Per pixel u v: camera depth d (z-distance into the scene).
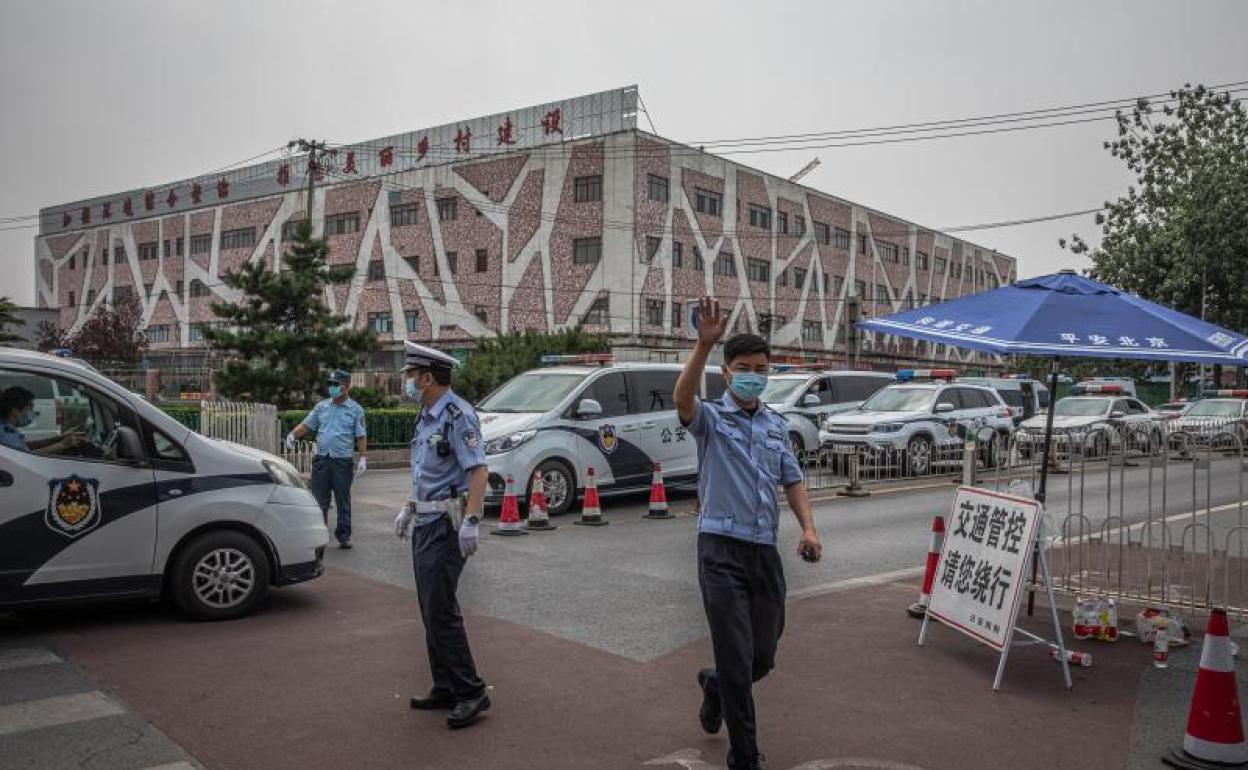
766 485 4.26
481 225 49.81
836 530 11.50
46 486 6.46
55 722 4.89
